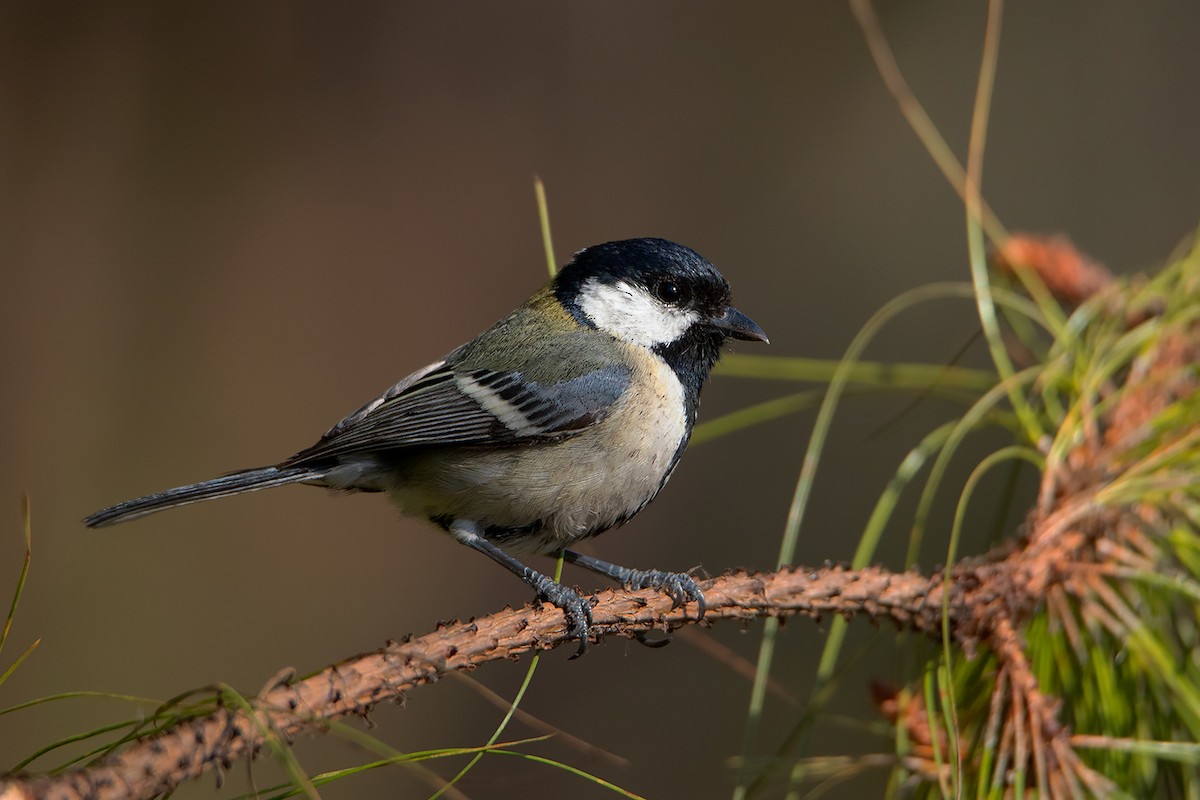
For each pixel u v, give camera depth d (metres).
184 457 12.73
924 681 4.27
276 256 13.71
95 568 12.08
